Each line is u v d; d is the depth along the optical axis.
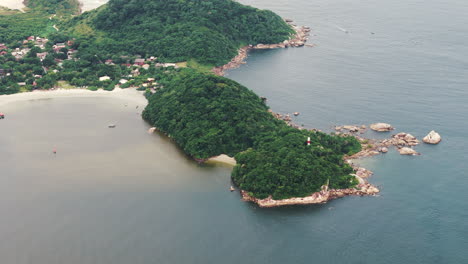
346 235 164.62
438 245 161.25
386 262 153.50
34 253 154.38
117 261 150.88
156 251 155.00
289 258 153.62
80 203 179.50
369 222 171.25
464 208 179.88
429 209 179.00
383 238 163.62
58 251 155.12
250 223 169.00
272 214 174.25
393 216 174.50
